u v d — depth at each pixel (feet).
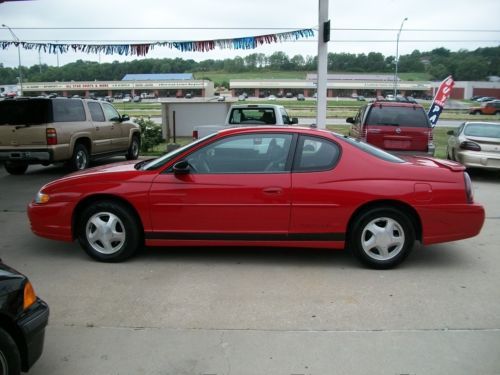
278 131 17.48
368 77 378.94
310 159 17.20
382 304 14.28
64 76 339.98
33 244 20.26
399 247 17.04
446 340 12.19
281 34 39.40
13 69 352.28
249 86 377.71
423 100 332.60
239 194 16.92
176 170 17.08
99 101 43.16
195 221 17.20
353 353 11.58
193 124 73.92
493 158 37.58
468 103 299.38
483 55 383.65
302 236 17.06
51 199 17.87
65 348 11.83
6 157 35.50
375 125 34.60
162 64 377.09
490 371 10.88
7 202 28.68
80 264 17.71
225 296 14.82
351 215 16.87
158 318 13.37
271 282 15.96
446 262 18.12
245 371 10.87
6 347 9.04
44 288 15.49
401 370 10.90
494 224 23.98
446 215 16.79
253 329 12.73
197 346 11.89
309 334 12.47
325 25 37.40
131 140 47.60
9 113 35.45
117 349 11.78
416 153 34.14
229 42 40.11
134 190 17.28
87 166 40.09
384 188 16.70
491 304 14.34
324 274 16.70
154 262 17.88
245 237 17.16
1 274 9.60
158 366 11.08
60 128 36.06
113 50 40.98
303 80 378.73
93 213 17.61
